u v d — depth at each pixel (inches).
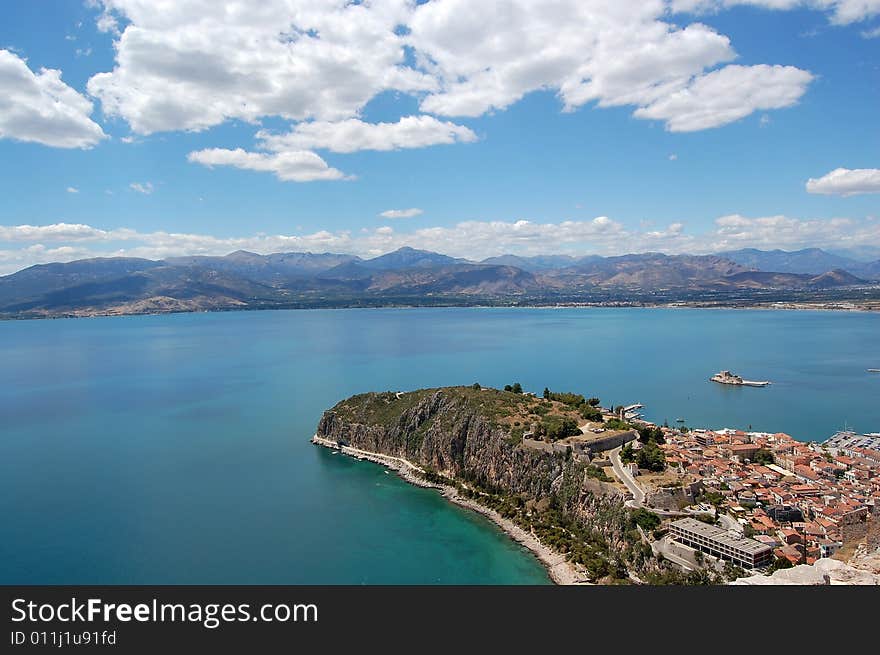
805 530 5974.4
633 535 5905.5
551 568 5964.6
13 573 5856.3
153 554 6304.1
